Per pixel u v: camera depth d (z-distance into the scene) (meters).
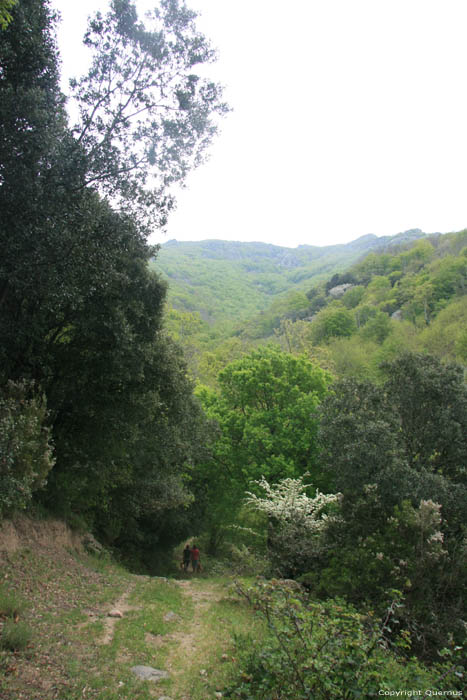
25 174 8.18
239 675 4.82
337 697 3.99
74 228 9.12
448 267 69.44
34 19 8.76
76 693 4.32
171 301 83.31
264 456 20.86
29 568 8.41
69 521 12.73
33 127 8.30
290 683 4.13
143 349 12.06
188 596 9.91
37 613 6.40
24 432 8.42
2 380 10.43
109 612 7.34
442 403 11.72
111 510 16.78
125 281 11.33
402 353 12.70
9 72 8.88
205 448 19.78
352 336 59.62
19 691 4.12
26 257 8.42
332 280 103.94
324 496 13.92
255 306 123.50
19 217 8.34
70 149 8.98
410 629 8.06
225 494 21.83
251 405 23.44
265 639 5.09
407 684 4.82
